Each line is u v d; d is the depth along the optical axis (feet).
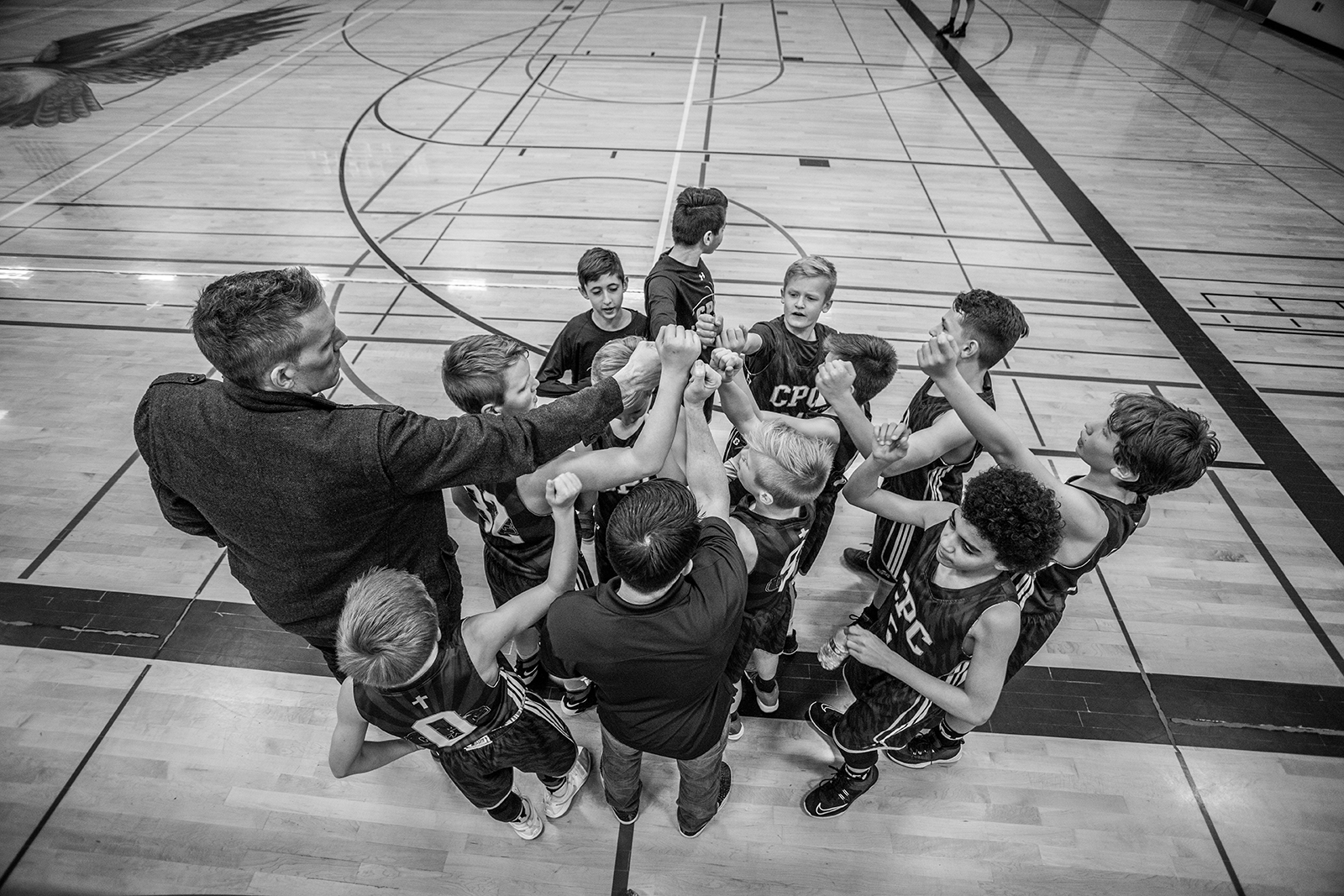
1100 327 15.94
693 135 24.99
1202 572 10.46
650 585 4.57
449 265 17.74
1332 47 36.40
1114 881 7.15
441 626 5.67
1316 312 16.56
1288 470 12.28
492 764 6.12
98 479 11.55
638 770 6.72
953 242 19.02
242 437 4.10
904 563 8.28
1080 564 6.34
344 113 26.53
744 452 6.20
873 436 6.68
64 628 9.30
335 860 7.25
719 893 7.06
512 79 30.14
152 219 19.45
